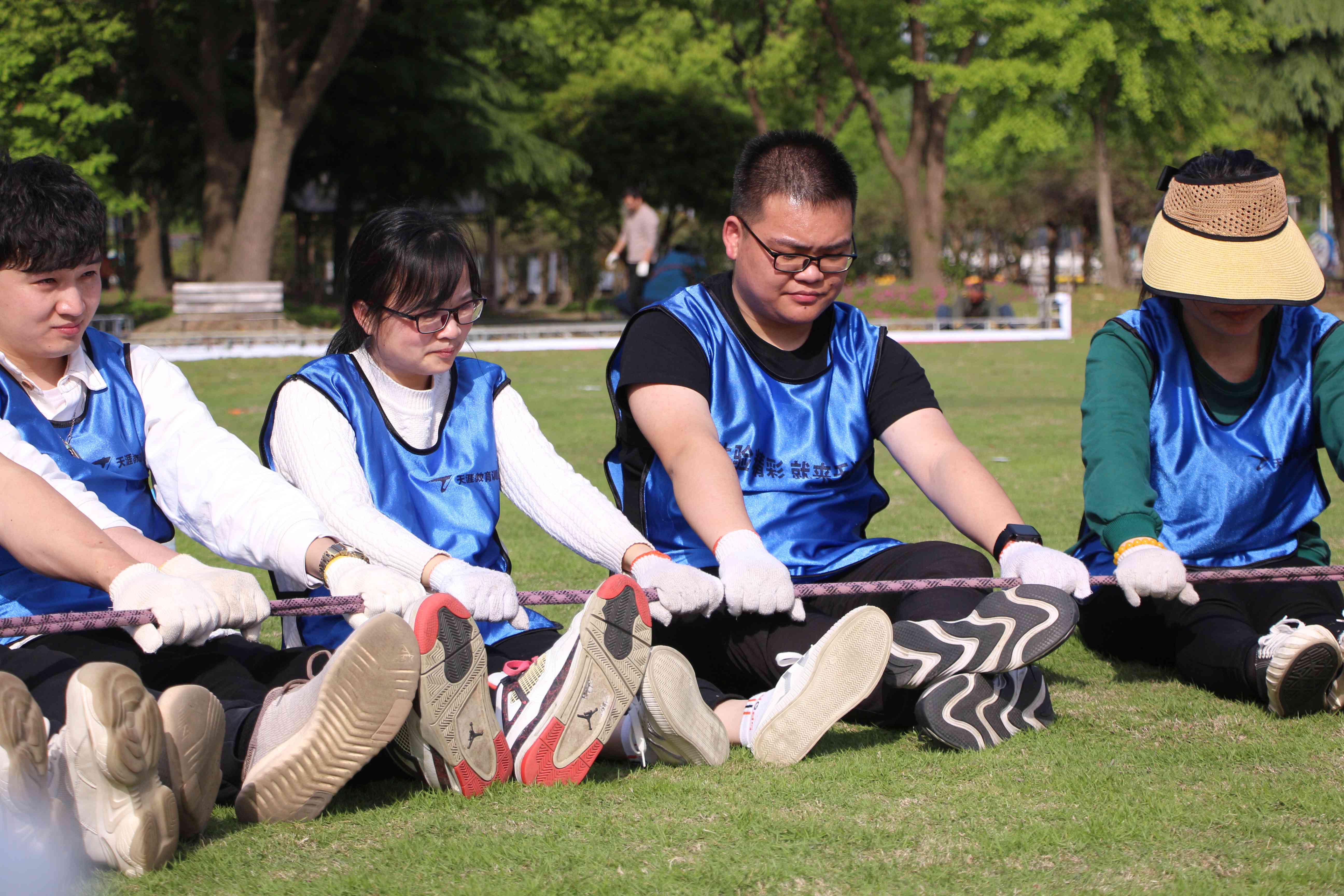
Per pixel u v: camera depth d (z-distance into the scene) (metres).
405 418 3.70
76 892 2.41
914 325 29.50
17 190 3.08
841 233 3.65
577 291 51.41
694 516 3.59
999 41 31.11
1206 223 4.07
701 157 42.69
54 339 3.21
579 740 3.04
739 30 37.09
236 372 19.41
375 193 36.03
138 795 2.42
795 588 3.44
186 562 3.01
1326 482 8.94
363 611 3.12
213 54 27.77
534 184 36.31
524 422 3.91
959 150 35.44
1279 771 3.14
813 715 3.20
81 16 25.27
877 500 4.05
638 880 2.47
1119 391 4.16
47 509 2.93
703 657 3.70
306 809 2.76
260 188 26.08
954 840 2.69
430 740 2.87
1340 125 37.88
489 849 2.62
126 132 31.30
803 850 2.63
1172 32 31.20
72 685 2.30
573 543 3.70
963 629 3.26
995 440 11.34
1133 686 4.06
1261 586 4.12
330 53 26.03
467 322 3.57
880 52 33.47
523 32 35.62
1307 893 2.40
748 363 3.89
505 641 3.54
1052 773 3.12
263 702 2.84
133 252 49.12
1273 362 4.22
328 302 42.34
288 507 3.31
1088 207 54.19
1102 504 3.92
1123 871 2.52
